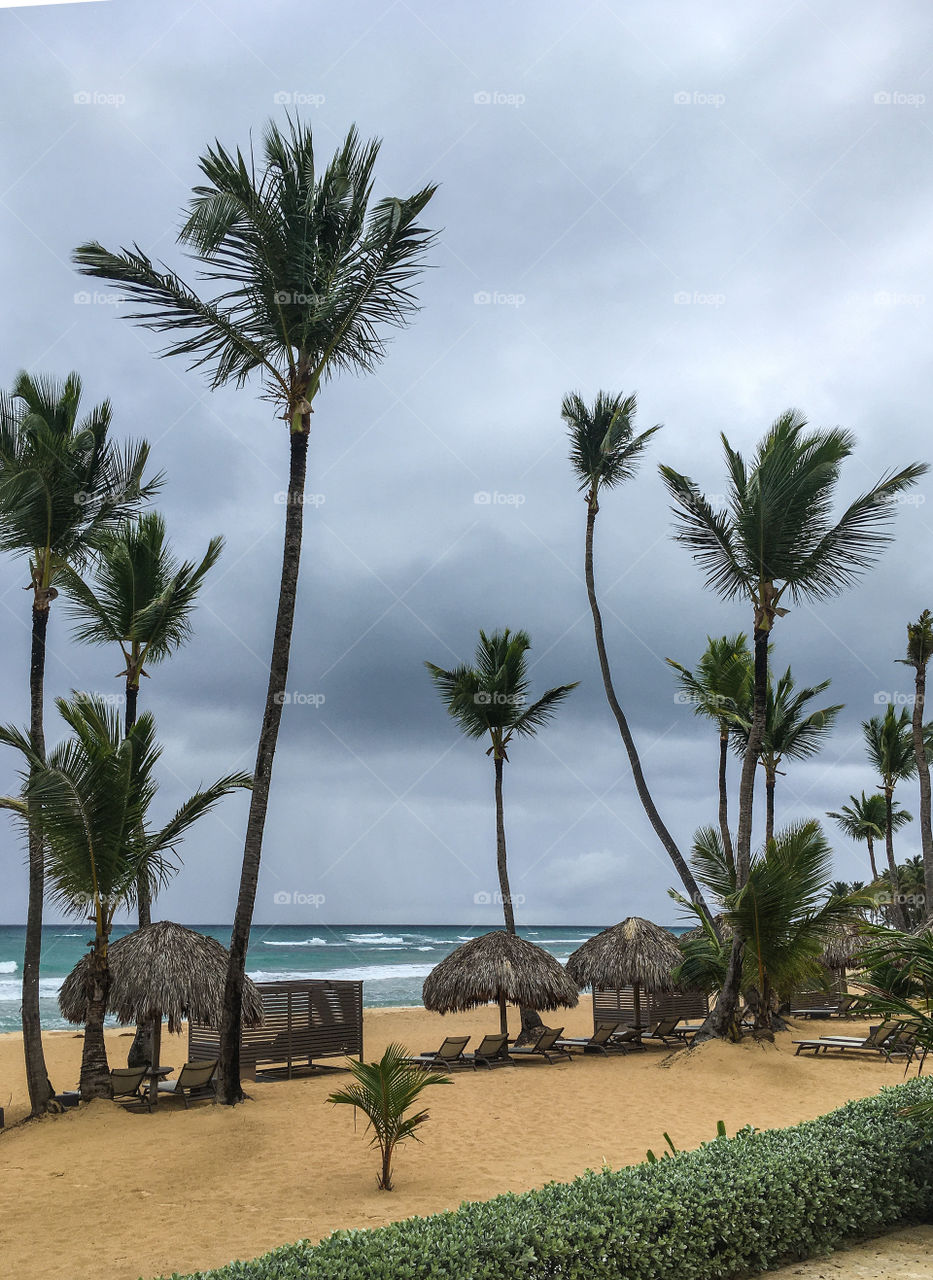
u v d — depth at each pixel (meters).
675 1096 13.91
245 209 13.03
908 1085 9.25
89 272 13.17
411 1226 5.77
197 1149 10.90
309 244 13.64
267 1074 16.77
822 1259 6.59
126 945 14.73
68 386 14.79
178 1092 13.38
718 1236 6.19
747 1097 13.77
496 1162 10.27
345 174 13.86
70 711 13.36
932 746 35.91
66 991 15.00
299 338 13.88
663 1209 6.05
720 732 25.12
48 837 12.75
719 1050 15.96
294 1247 5.42
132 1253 7.51
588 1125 12.18
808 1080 14.77
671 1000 22.61
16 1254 7.61
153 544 16.73
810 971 16.64
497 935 19.45
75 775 12.78
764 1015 17.12
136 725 14.10
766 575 16.89
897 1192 7.23
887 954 7.69
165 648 16.97
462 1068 17.23
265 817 13.68
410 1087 9.26
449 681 22.34
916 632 26.84
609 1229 5.82
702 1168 6.73
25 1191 9.48
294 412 13.91
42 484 13.28
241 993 13.41
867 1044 16.84
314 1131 11.80
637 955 20.17
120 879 13.50
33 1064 12.91
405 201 13.84
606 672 21.97
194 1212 8.59
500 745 22.27
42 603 13.77
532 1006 18.48
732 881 18.78
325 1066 17.61
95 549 14.68
